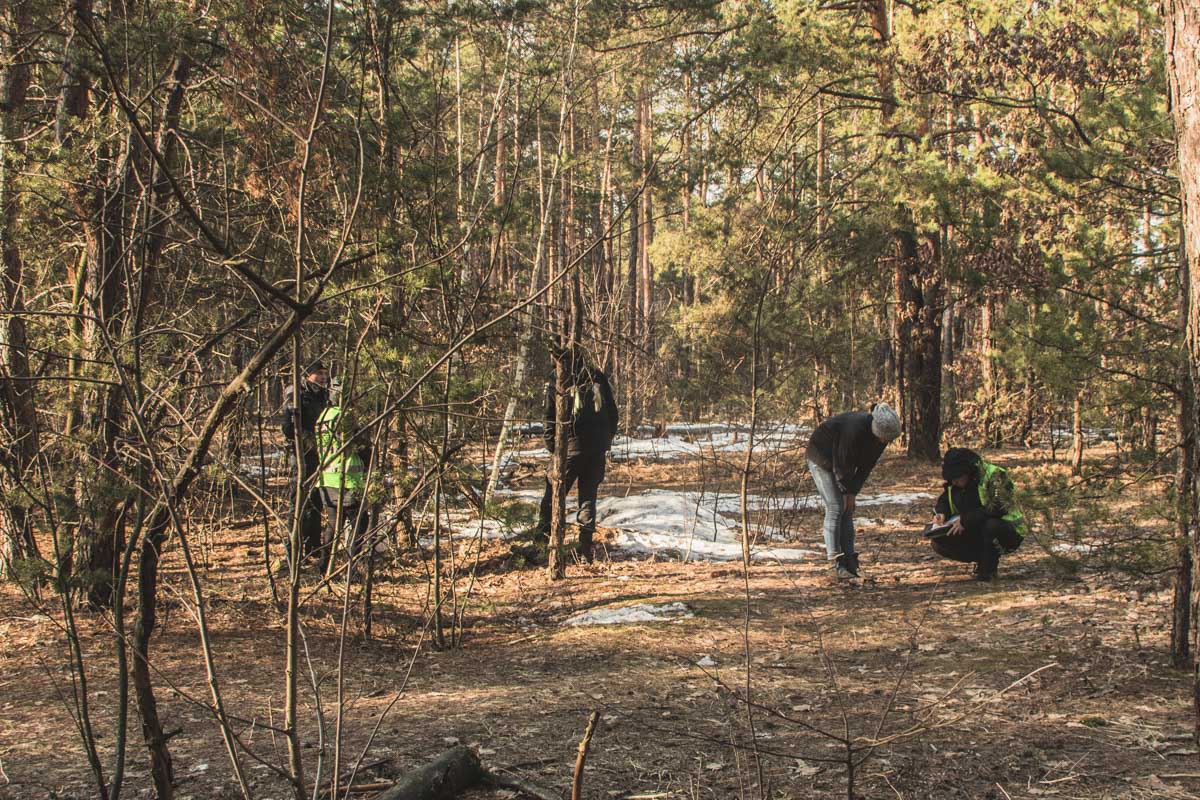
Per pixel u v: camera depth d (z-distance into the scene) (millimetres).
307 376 5754
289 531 2867
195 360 3600
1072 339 5008
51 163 3617
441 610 6719
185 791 3383
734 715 4426
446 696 4750
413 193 4551
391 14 5043
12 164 3787
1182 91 3076
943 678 4941
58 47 5883
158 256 4496
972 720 4258
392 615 6352
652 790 3490
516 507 4801
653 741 4035
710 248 12828
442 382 4410
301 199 2352
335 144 3189
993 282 8758
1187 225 3092
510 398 4922
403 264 3803
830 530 7633
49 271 4957
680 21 13945
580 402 7848
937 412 17031
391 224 3904
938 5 11758
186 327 4289
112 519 3516
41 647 5293
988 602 6613
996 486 7301
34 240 3975
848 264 14484
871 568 8430
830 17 14312
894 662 5336
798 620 6453
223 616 6125
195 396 4148
